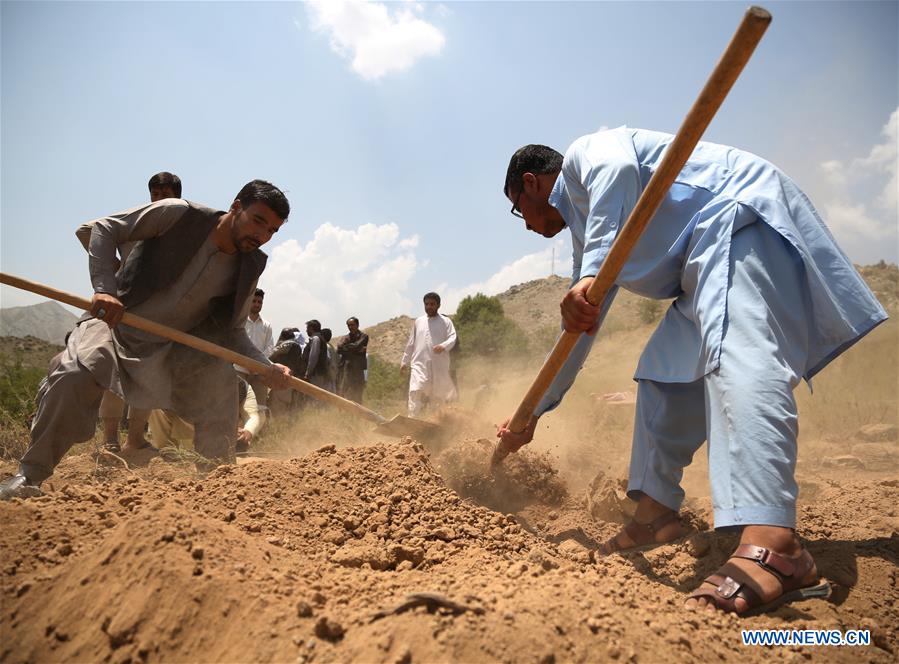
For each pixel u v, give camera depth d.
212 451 4.39
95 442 5.56
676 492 3.06
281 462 3.24
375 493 3.04
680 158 2.27
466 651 1.66
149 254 4.23
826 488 4.29
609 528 3.54
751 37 2.00
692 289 2.72
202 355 4.34
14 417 6.12
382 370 21.48
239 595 1.93
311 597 1.96
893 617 2.30
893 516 3.54
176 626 1.86
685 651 1.83
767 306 2.46
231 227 4.20
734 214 2.58
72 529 2.43
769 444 2.25
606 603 1.93
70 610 1.99
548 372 3.04
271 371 4.52
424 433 4.73
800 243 2.53
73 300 4.10
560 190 3.11
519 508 3.91
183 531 2.15
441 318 10.34
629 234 2.45
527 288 59.00
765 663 1.91
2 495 3.36
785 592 2.23
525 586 2.03
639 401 3.09
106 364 3.77
